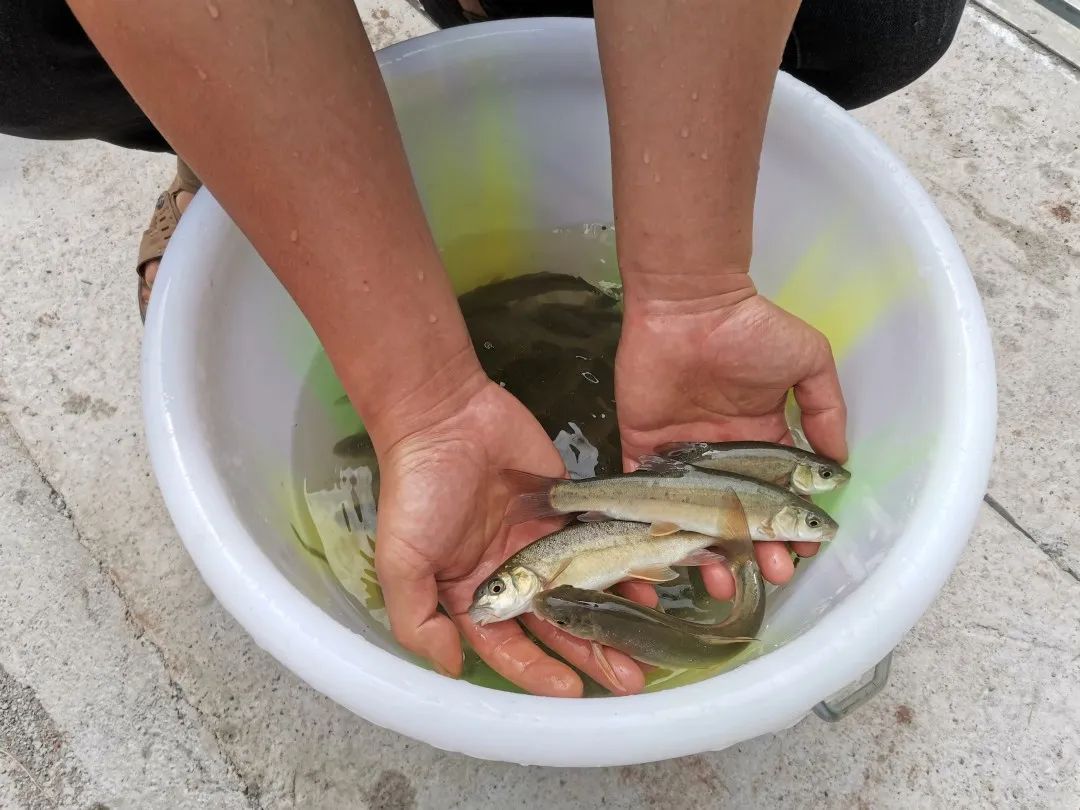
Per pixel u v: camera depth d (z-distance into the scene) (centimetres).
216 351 46
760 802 53
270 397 51
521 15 65
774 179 54
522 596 45
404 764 54
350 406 57
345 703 36
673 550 49
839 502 51
